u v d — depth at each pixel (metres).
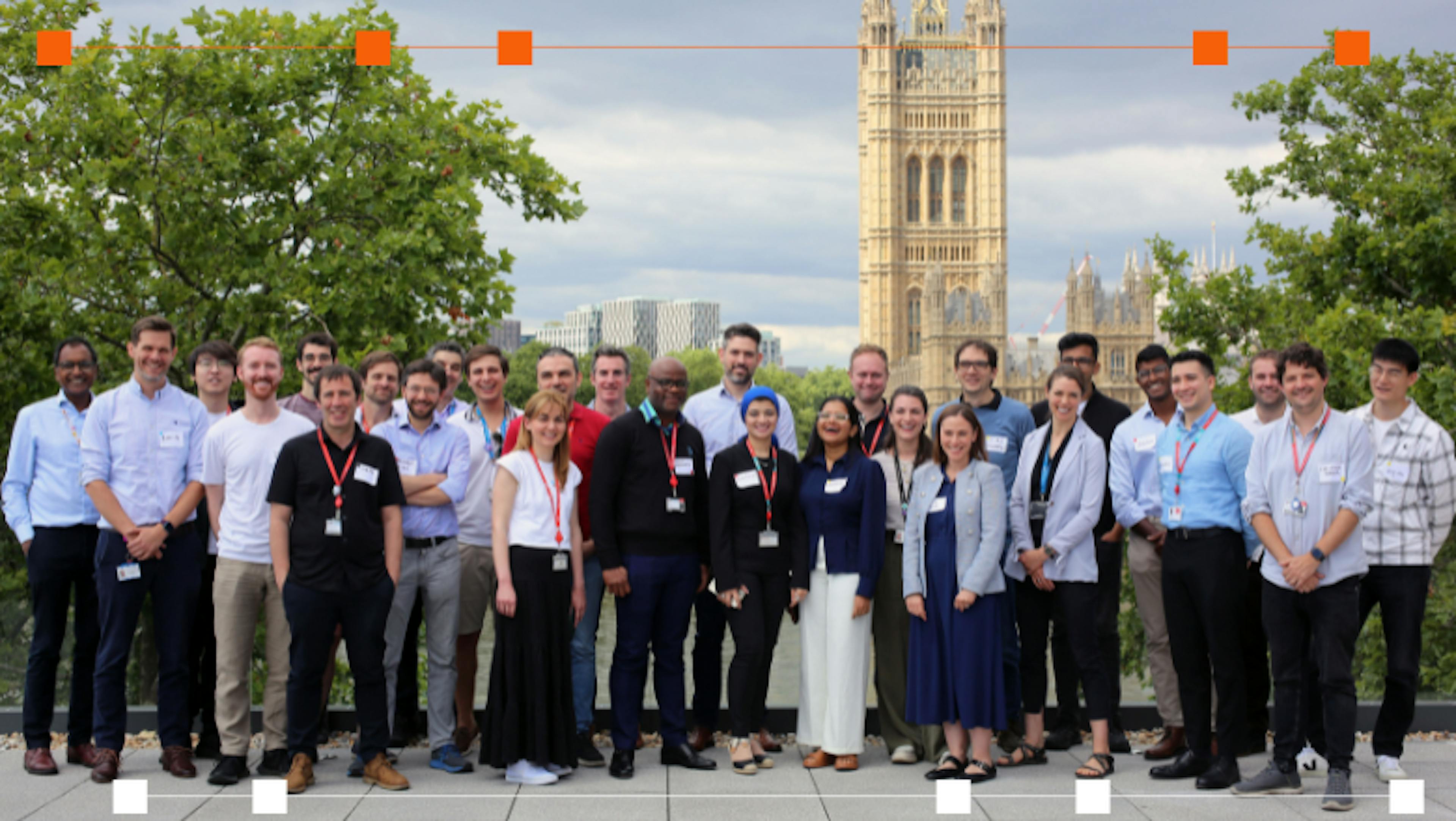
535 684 8.14
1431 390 18.97
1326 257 22.88
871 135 160.25
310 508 7.88
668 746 8.73
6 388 15.65
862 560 8.53
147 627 12.22
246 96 18.06
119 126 16.66
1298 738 7.91
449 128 19.31
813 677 8.79
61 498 8.41
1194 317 23.86
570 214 20.14
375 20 19.14
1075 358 9.95
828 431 8.63
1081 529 8.45
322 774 8.41
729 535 8.55
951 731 8.36
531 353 132.62
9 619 10.56
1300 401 7.85
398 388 8.96
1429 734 9.70
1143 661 17.97
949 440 8.44
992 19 161.25
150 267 17.80
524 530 8.19
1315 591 7.77
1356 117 24.62
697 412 9.87
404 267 17.28
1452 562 13.34
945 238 160.62
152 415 8.36
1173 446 8.39
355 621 7.99
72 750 8.62
